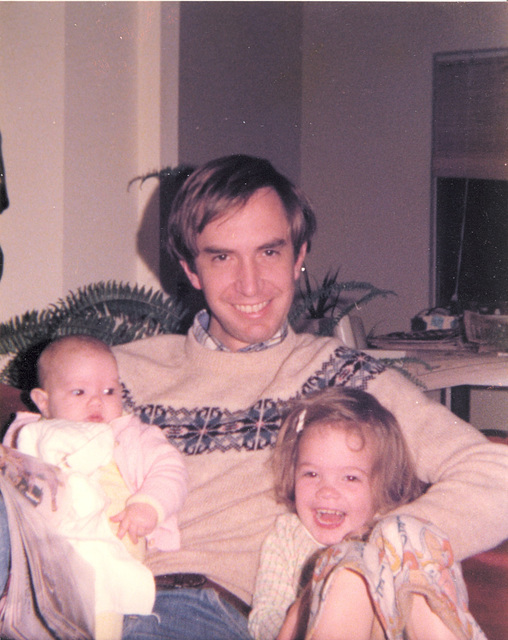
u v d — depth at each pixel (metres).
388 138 5.32
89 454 1.40
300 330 3.20
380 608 1.14
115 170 3.06
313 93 5.49
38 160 2.75
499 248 5.12
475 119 5.05
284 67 5.09
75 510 1.28
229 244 1.56
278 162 5.04
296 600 1.34
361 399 1.52
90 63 2.88
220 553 1.45
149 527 1.36
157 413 1.62
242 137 4.34
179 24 3.37
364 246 5.44
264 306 1.61
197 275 1.73
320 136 5.50
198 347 1.69
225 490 1.51
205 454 1.54
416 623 1.19
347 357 1.63
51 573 1.16
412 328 4.50
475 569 1.42
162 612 1.33
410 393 1.55
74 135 2.79
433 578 1.18
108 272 2.99
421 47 5.18
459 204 5.23
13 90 2.77
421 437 1.48
